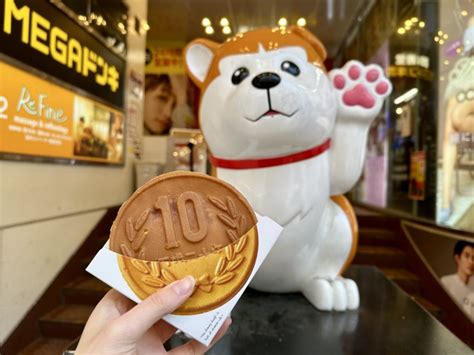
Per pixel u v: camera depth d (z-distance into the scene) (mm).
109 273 532
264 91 894
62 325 1977
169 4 4457
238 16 4746
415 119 3025
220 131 996
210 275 556
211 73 1046
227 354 833
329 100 990
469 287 1983
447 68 2422
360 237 3234
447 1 2439
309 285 1108
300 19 4727
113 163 3072
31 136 1884
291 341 892
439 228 2387
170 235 569
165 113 5730
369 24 4438
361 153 1090
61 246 2219
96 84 2693
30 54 1858
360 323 987
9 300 1738
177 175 609
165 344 882
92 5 2588
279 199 987
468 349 851
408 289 2602
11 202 1754
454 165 2279
